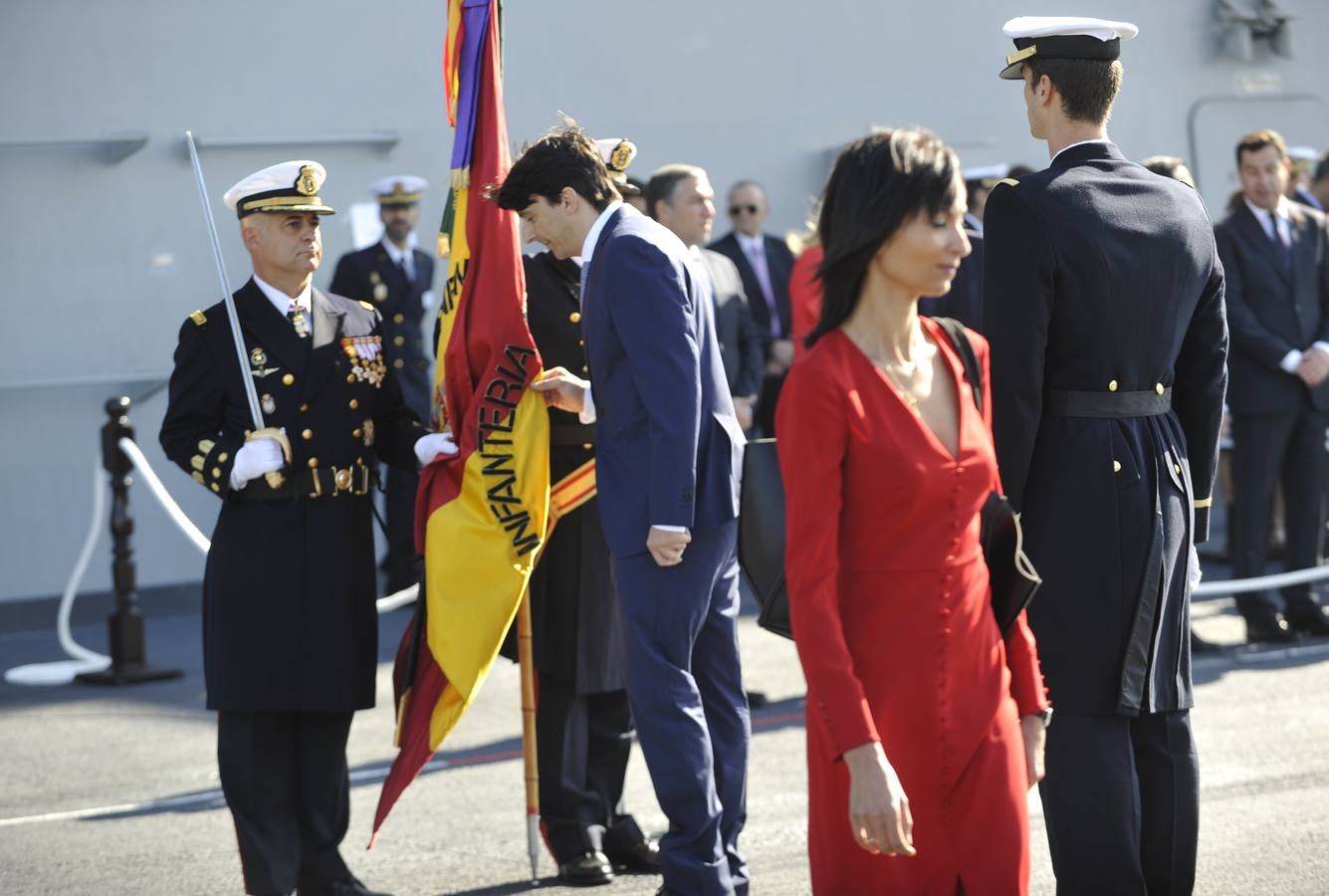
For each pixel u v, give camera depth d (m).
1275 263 9.72
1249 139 9.72
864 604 3.64
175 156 11.93
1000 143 14.27
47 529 11.88
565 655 6.04
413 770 5.70
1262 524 9.75
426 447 5.82
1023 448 4.51
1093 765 4.50
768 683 9.23
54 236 11.72
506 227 5.96
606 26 13.05
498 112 6.05
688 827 5.12
